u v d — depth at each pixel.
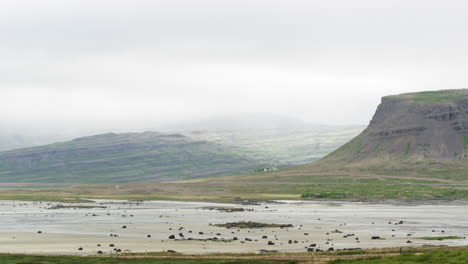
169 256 86.75
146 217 179.12
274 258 82.62
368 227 142.25
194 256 86.69
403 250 88.50
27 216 184.00
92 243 107.44
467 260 70.38
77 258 84.62
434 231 131.38
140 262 80.00
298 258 82.31
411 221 162.50
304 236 119.31
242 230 133.12
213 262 79.38
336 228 139.25
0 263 79.88
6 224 151.62
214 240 111.31
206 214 195.75
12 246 103.25
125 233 126.75
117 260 82.19
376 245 102.44
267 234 123.50
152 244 105.19
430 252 79.81
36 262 80.69
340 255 84.56
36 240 112.94
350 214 196.00
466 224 152.38
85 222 158.12
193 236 119.94
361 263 74.00
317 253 88.25
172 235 116.19
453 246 96.00
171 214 195.25
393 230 133.88
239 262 79.25
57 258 84.88
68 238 116.38
